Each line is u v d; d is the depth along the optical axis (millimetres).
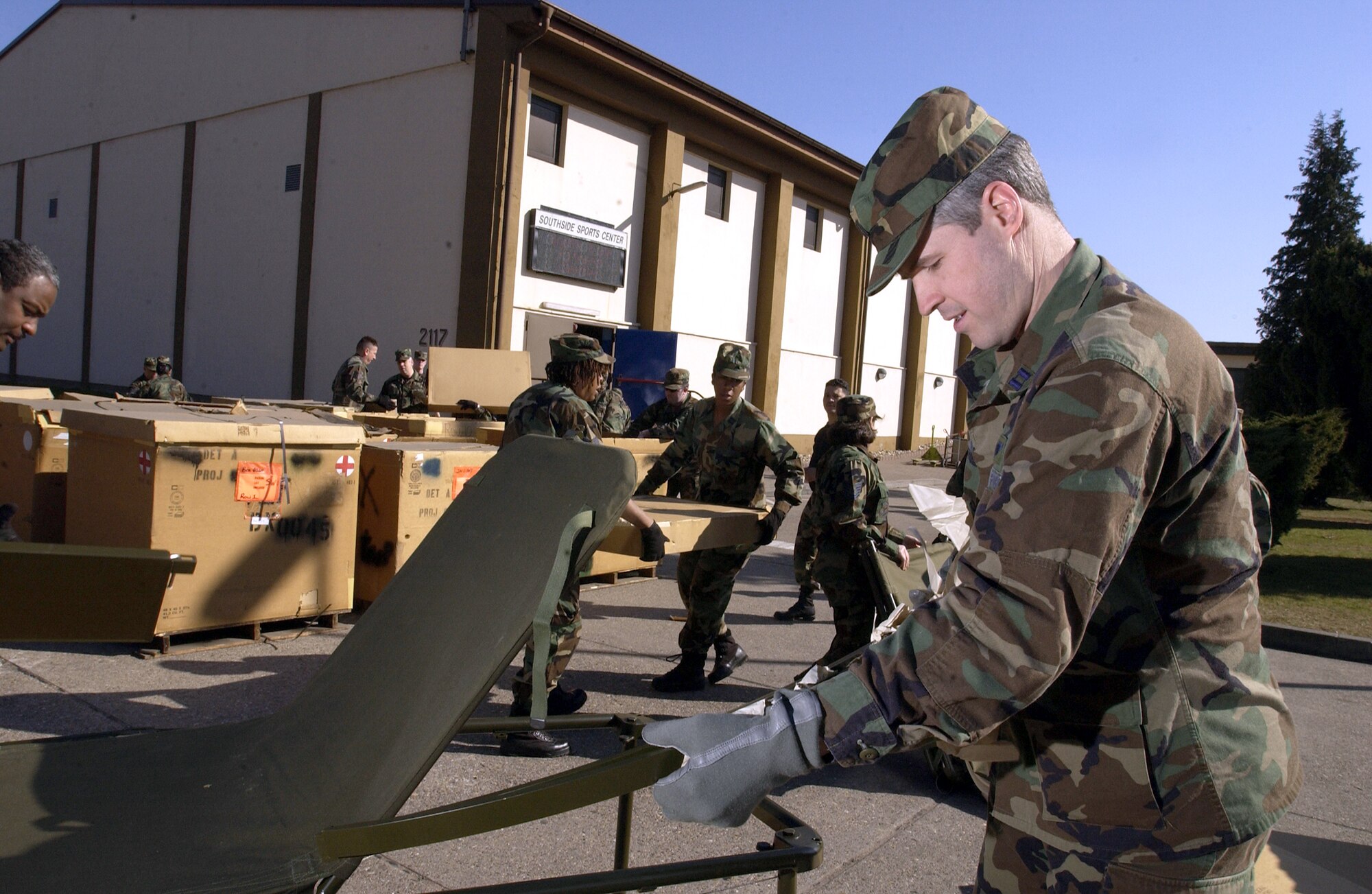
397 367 15969
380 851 1262
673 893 2807
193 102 19656
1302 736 4695
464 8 14898
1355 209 37062
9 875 1558
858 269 23422
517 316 15578
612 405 9250
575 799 1166
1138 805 1261
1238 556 1257
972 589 1126
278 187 18000
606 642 5562
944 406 29406
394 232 16078
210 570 4668
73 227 23000
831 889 2938
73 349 23016
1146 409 1116
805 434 22672
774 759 1127
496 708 4324
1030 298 1335
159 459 4461
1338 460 15844
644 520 3562
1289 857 2195
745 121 18516
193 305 19781
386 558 5426
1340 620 6973
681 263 18562
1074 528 1081
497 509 1942
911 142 1335
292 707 2037
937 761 3758
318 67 17188
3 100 25125
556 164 15914
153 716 3797
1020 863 1402
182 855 1638
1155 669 1255
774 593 7406
